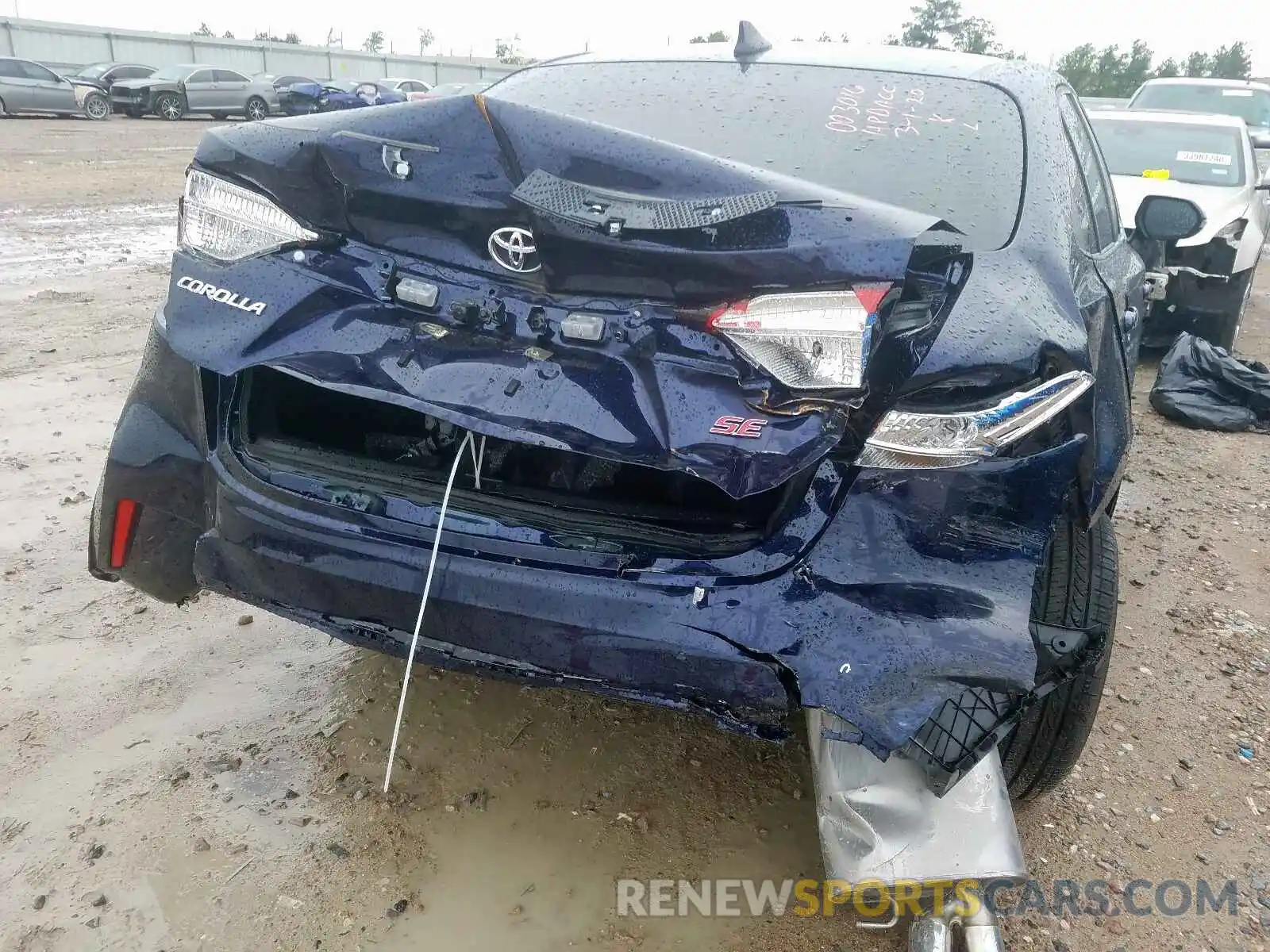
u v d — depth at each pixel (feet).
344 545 6.11
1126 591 11.46
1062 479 5.77
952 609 5.41
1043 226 7.14
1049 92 9.09
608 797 7.67
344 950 6.24
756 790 7.85
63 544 10.68
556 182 5.62
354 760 7.85
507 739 8.21
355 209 6.06
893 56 9.20
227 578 6.59
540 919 6.57
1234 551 12.77
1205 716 9.19
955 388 5.51
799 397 5.36
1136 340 10.03
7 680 8.45
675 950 6.43
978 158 7.71
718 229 5.41
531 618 5.74
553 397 5.60
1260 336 25.38
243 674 8.80
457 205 5.83
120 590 9.91
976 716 5.66
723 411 5.42
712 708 5.67
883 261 5.22
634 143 5.62
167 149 51.31
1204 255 19.85
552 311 5.82
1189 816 7.89
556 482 6.25
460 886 6.78
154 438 6.92
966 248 6.64
